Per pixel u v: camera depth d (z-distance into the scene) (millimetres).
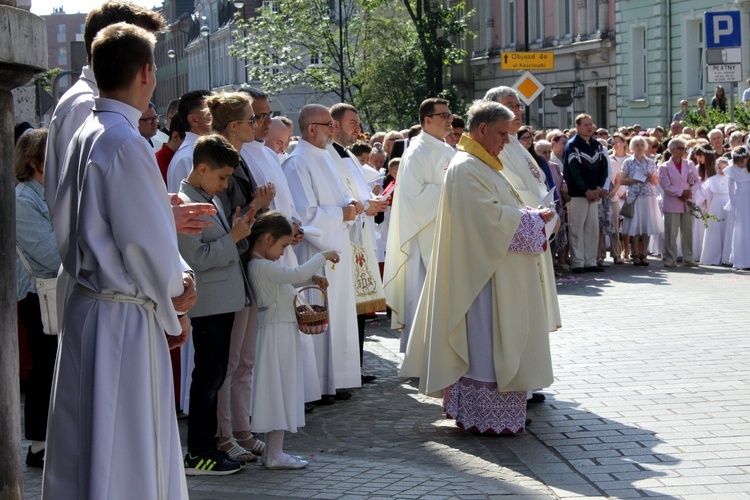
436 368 7113
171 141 7320
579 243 15906
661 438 6734
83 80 4855
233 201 6508
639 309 12031
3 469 4309
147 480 4105
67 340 4184
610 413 7414
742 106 22281
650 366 8883
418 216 8969
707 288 13758
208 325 5828
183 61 89938
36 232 5957
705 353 9344
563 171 15898
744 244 15969
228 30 69438
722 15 16812
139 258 4066
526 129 12367
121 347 4113
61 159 4547
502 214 6938
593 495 5660
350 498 5480
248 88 7293
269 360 6117
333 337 8164
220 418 6227
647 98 34156
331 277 8109
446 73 43250
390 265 9234
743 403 7543
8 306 4344
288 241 6324
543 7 40750
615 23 35969
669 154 16453
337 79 44688
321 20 44125
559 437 6867
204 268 5746
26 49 4320
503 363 6895
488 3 44469
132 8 5070
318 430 7258
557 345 9945
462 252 7059
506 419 6984
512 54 21938
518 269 7008
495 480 5922
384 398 8250
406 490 5637
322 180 8156
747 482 5809
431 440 6957
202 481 5848
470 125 7211
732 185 16078
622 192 16922
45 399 6145
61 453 4164
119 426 4094
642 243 16734
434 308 7164
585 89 38562
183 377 7078
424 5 38438
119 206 4039
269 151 7445
